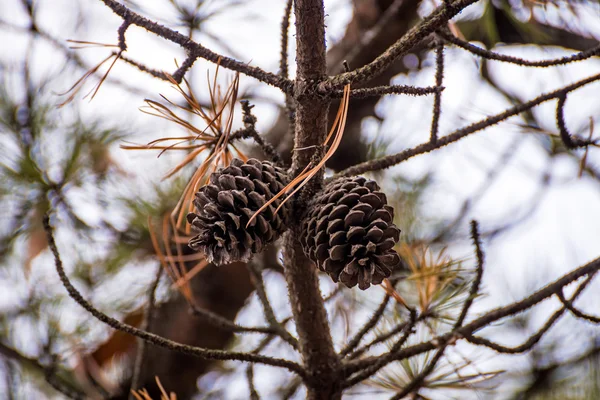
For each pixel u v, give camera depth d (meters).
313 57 1.58
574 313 1.62
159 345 1.60
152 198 1.93
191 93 1.62
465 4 1.55
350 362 1.64
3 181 1.80
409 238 1.90
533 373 1.83
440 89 1.56
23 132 1.81
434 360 1.63
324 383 1.63
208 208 1.57
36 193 1.81
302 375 1.64
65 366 1.94
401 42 1.56
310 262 1.62
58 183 1.82
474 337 1.62
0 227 1.82
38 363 1.84
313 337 1.63
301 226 1.59
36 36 1.83
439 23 1.55
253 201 1.57
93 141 1.87
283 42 1.64
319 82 1.58
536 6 1.79
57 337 1.88
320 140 1.60
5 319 1.95
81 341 1.90
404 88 1.56
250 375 1.67
